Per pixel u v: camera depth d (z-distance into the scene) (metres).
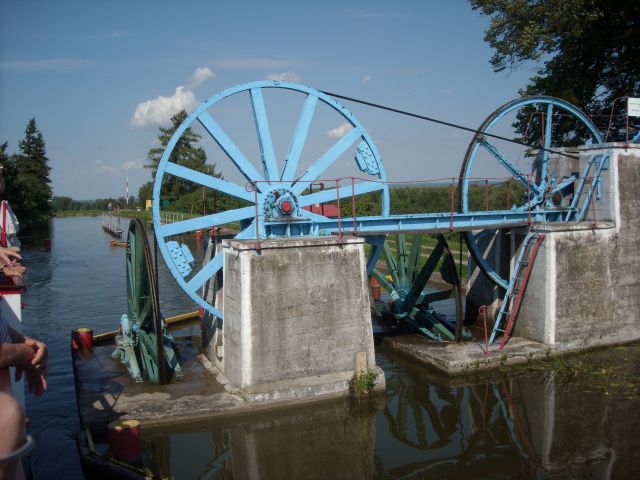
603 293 16.69
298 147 15.07
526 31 22.55
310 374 12.79
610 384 13.88
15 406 2.69
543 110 24.58
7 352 2.77
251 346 12.26
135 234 13.95
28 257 41.09
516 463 10.28
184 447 10.76
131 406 11.73
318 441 11.13
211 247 16.03
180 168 13.86
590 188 17.31
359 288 13.34
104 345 16.67
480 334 17.59
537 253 16.30
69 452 10.44
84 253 43.72
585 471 9.91
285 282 12.55
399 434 11.48
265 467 10.13
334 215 18.69
